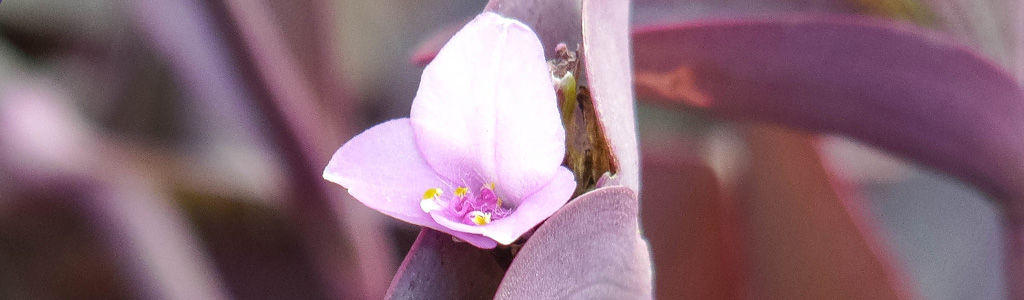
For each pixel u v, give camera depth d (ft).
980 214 0.83
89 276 0.77
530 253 0.43
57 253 0.76
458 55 0.48
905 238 0.85
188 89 0.72
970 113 0.61
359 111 0.90
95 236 0.70
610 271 0.47
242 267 0.74
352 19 0.93
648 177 0.71
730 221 0.71
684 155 0.71
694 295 0.72
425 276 0.48
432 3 0.96
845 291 0.69
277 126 0.68
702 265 0.72
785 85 0.61
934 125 0.62
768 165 0.70
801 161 0.68
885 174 0.90
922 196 0.88
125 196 0.69
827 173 0.68
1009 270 0.66
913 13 0.69
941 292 0.80
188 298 0.69
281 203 0.73
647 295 0.48
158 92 0.88
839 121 0.63
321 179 0.69
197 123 0.87
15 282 0.76
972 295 0.79
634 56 0.60
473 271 0.49
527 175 0.49
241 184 0.77
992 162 0.63
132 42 0.88
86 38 0.90
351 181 0.49
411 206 0.49
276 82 0.67
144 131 0.87
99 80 0.89
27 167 0.67
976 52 0.58
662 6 0.74
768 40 0.59
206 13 0.65
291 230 0.74
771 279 0.71
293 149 0.68
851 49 0.59
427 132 0.50
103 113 0.87
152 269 0.68
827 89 0.61
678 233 0.72
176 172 0.77
